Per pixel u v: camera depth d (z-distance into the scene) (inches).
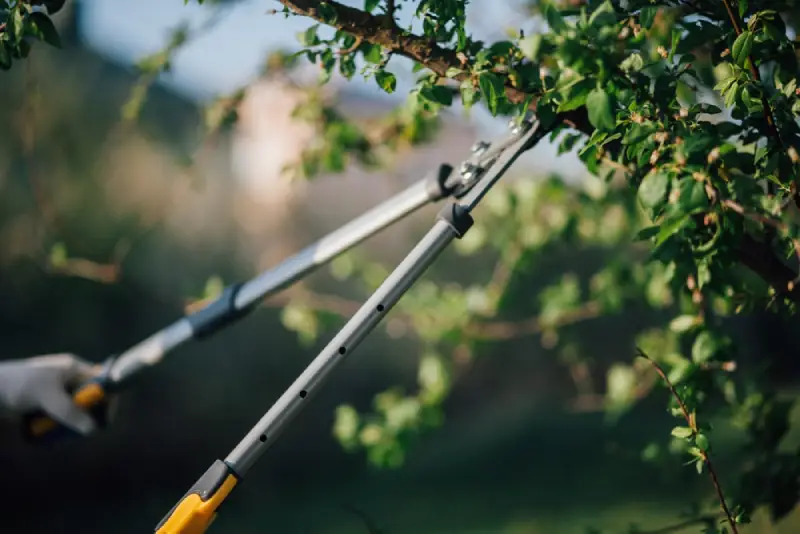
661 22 57.4
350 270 145.1
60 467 292.7
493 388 431.8
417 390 385.7
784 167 49.1
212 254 325.1
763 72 58.1
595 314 131.3
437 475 330.0
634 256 131.1
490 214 133.3
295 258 70.1
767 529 76.4
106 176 278.8
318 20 51.8
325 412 374.6
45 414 77.1
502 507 266.7
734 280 60.8
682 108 48.6
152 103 291.9
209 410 330.0
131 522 268.8
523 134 55.6
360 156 110.8
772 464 66.7
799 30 59.9
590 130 54.1
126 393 312.5
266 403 345.7
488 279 217.8
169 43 106.2
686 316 66.9
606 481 277.0
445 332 132.0
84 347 289.3
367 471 343.3
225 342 338.6
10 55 55.6
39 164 267.0
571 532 219.3
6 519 271.6
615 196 114.0
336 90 111.3
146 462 312.5
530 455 343.9
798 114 50.1
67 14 262.1
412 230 289.9
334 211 357.4
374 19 52.1
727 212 47.3
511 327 134.3
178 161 123.2
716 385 72.1
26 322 278.1
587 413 407.8
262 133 140.9
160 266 301.4
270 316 346.6
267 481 332.2
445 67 52.5
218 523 272.7
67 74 281.9
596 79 44.6
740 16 49.1
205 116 118.9
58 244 117.2
